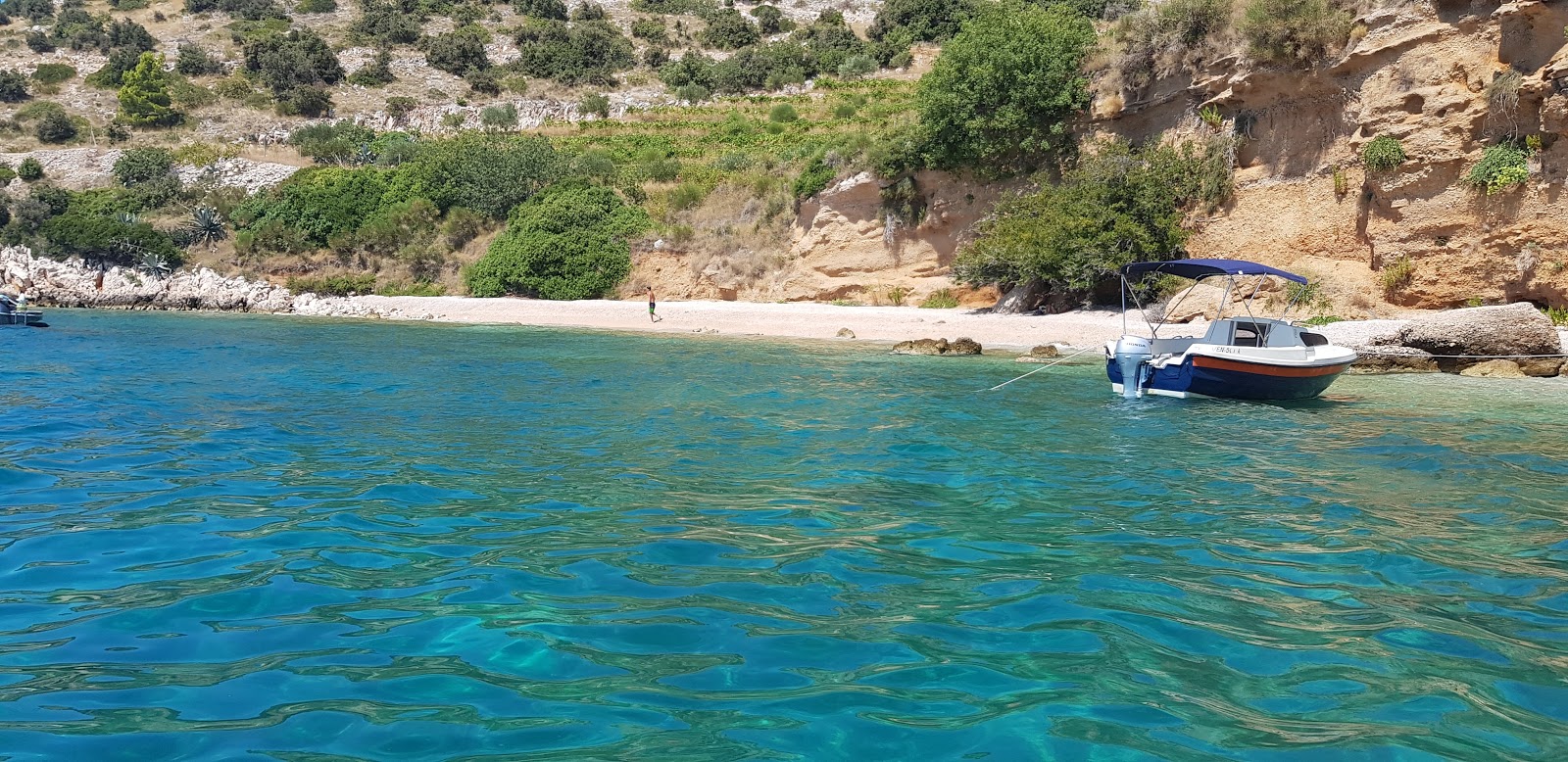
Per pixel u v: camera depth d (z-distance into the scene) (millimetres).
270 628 5570
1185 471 10516
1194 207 30547
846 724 4418
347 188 59188
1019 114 34219
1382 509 8781
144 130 80812
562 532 7762
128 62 90125
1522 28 23516
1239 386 16125
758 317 34500
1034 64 34281
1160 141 32094
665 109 72938
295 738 4242
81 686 4758
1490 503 9031
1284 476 10273
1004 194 34719
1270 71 28547
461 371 20203
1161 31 32062
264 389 16922
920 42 83250
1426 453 11672
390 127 81688
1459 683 4938
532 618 5758
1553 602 6223
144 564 6766
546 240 46562
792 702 4641
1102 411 15008
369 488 9289
